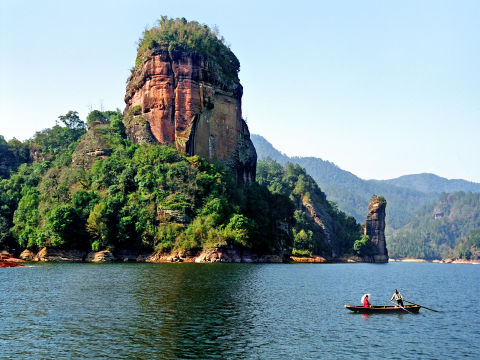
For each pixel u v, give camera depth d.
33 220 121.38
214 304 46.91
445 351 33.81
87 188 128.62
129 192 125.75
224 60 166.38
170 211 120.00
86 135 151.12
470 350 34.25
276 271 95.81
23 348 30.98
